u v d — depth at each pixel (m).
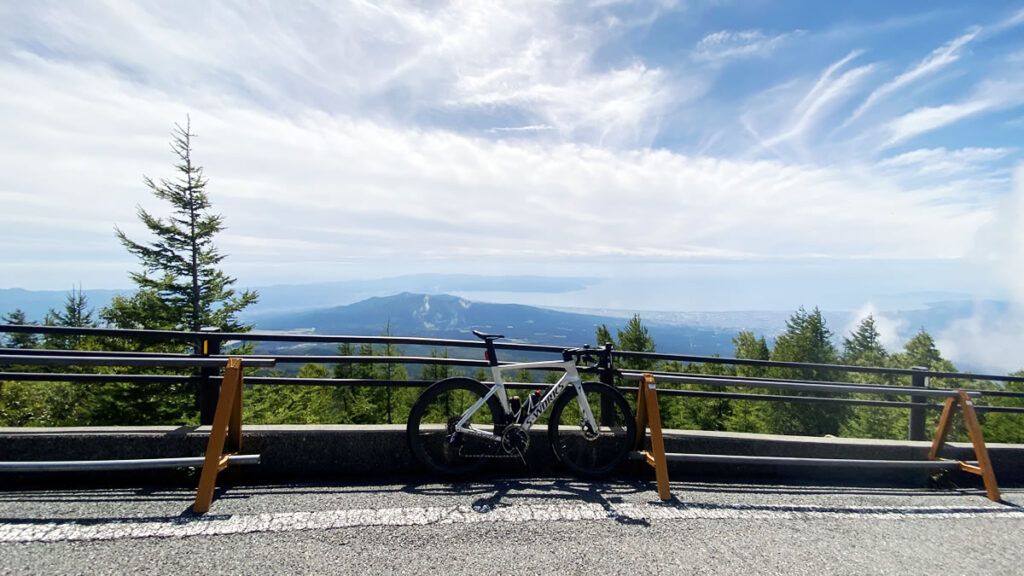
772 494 4.02
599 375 4.73
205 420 4.19
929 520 3.60
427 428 4.17
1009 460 4.70
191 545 2.71
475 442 4.11
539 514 3.34
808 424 28.31
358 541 2.83
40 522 2.92
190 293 25.70
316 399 23.98
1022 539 3.32
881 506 3.86
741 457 4.09
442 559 2.67
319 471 3.99
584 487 3.96
